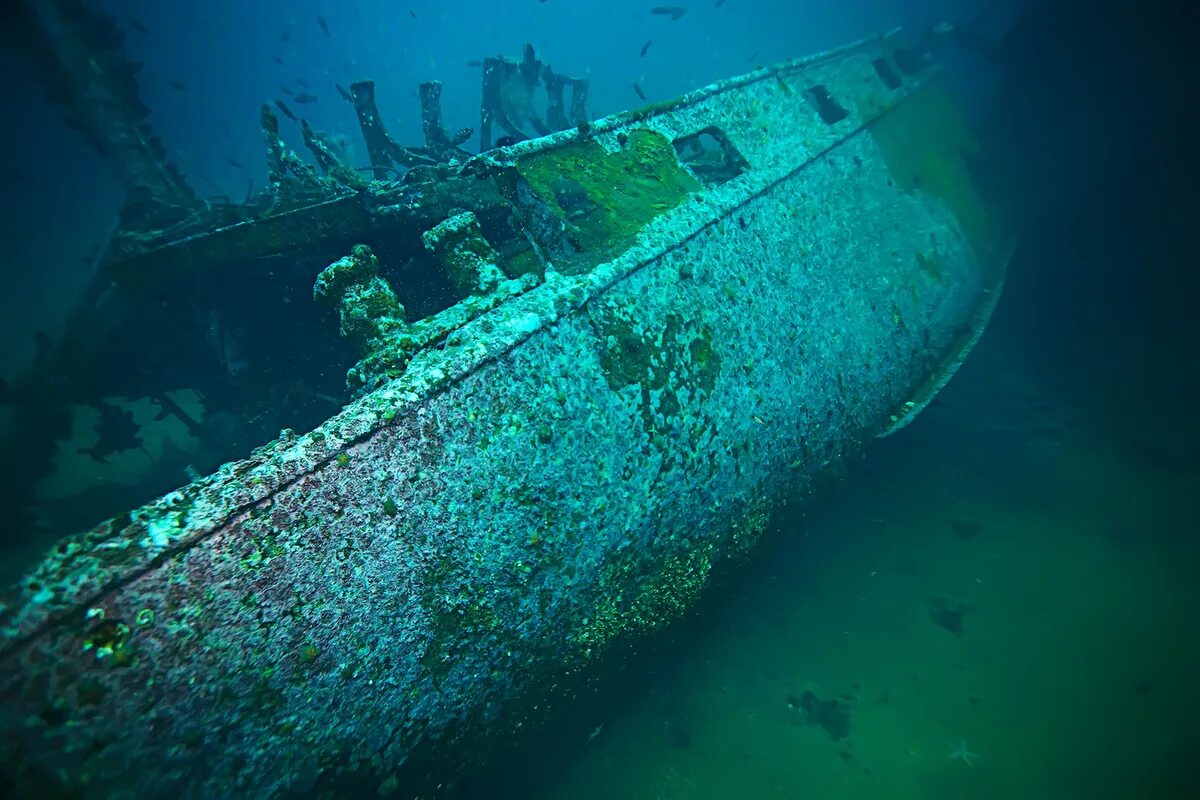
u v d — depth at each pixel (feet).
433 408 5.97
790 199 10.55
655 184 9.44
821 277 10.28
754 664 11.73
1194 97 15.16
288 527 5.08
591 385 7.00
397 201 10.57
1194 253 15.65
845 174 11.91
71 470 20.67
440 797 6.05
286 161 11.94
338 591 5.18
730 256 9.06
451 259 7.64
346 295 6.89
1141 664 10.14
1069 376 16.78
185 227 11.87
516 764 7.68
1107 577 11.73
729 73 69.72
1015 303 19.10
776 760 10.09
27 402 13.56
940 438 16.37
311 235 10.69
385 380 6.19
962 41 20.40
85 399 13.44
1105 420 15.15
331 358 13.41
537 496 6.37
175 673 4.43
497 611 6.04
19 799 3.81
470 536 5.92
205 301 12.12
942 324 12.40
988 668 10.84
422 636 5.57
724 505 8.19
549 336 6.88
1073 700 9.96
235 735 4.59
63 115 15.07
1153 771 8.75
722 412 8.11
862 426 10.44
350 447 5.50
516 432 6.36
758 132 11.48
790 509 9.36
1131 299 16.74
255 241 10.47
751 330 8.79
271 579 4.92
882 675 11.12
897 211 12.55
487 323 6.72
